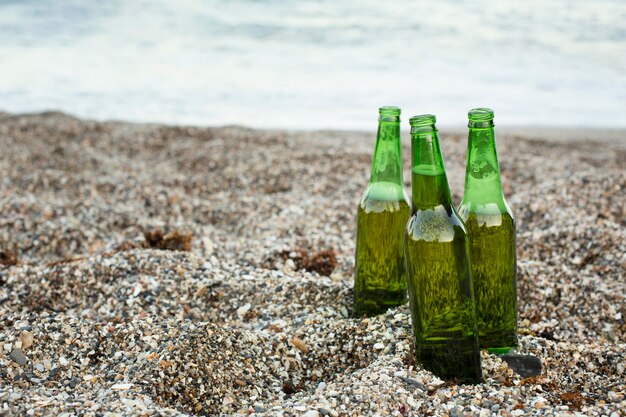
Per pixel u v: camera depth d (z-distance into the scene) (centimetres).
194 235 184
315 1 627
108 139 285
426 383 114
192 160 253
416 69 430
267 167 240
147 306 143
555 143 284
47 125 300
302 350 126
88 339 124
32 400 111
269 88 403
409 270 115
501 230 119
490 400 111
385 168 128
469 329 114
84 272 151
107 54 489
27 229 183
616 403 113
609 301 149
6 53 491
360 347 124
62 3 636
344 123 335
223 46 505
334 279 156
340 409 110
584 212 187
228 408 115
